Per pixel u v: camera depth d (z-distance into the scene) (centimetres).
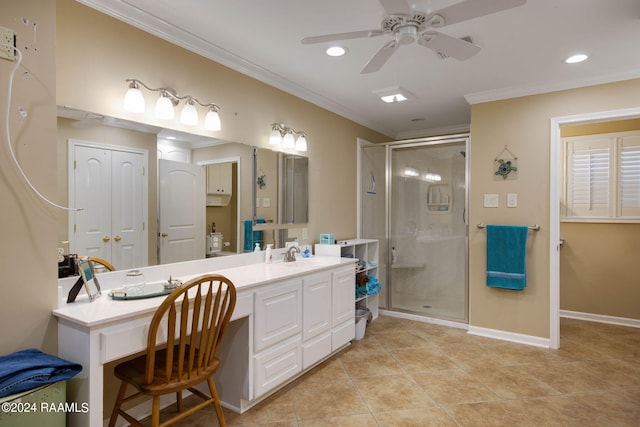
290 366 241
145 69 213
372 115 426
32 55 152
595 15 205
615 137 381
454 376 263
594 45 244
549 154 318
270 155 304
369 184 439
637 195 373
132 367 174
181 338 162
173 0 194
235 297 182
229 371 218
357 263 358
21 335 148
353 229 421
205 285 204
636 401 228
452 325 380
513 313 334
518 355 301
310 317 260
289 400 229
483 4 143
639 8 197
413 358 296
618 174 381
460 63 275
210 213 253
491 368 277
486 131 347
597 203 391
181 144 234
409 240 416
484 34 228
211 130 251
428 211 404
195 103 242
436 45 178
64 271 175
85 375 144
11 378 120
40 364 129
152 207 217
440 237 396
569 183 405
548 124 319
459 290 384
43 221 155
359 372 270
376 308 412
